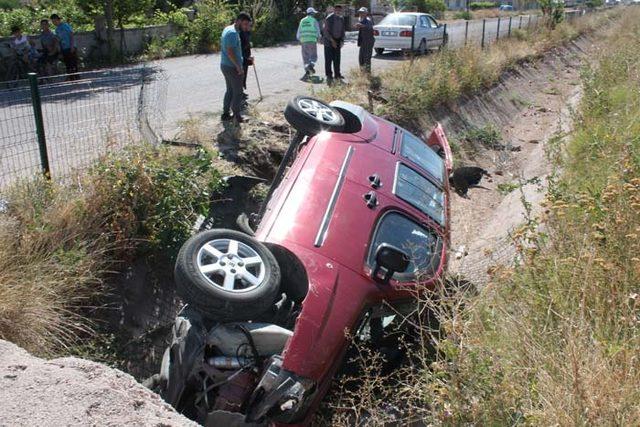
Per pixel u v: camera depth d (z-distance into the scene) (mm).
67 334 4785
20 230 5195
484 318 4359
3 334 4305
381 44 21766
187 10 25797
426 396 3863
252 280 4508
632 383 3268
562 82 22688
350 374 5031
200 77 16422
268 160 9461
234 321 4379
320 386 4359
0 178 6246
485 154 13812
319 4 31281
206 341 4328
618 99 11695
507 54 22266
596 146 8383
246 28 11359
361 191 5566
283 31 27688
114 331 5316
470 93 16875
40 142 6238
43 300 4680
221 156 8984
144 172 6184
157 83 10641
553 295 4152
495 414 3463
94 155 6707
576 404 3121
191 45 22734
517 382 3604
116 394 3250
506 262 6223
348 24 34375
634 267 4180
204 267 4449
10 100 7168
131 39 21016
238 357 4395
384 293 4840
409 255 5230
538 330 3998
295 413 4297
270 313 4895
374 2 45906
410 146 6934
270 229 5066
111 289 5512
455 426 3525
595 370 3305
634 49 17828
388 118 12781
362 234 5133
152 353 5559
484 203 10656
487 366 3670
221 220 7066
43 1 24750
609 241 4508
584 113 11641
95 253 5414
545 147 10625
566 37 30938
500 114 17266
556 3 32594
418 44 22016
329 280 4648
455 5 79312
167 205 6188
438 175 6730
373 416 4180
